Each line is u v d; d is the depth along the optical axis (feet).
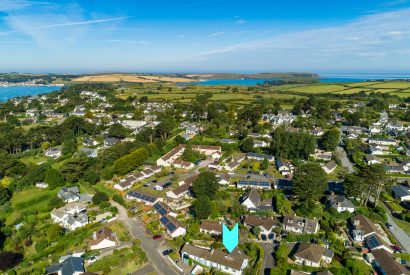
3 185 403.95
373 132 646.33
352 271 232.32
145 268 248.11
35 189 407.85
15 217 337.72
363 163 478.18
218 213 323.78
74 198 370.12
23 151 568.41
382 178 330.75
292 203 345.31
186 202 360.28
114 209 340.59
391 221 313.94
